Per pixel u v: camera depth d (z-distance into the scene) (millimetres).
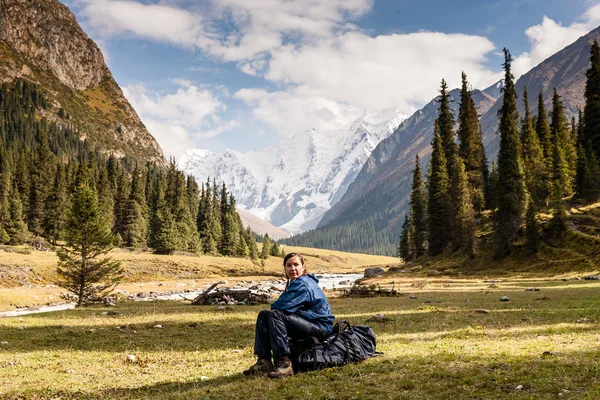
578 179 82250
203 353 10641
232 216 178750
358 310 22078
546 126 102500
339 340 7879
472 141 96375
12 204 106438
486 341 10250
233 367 8633
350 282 89438
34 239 110500
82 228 39344
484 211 95500
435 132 98938
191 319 18688
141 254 110062
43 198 123250
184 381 7543
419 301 28594
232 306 27078
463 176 83250
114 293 56156
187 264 105250
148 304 32156
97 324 17297
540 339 10148
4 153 141625
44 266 76938
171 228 118688
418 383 6359
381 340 11203
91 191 39906
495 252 71312
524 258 66250
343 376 6941
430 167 93625
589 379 6070
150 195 151125
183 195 153750
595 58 90125
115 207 131625
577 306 19641
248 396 6109
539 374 6484
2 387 7395
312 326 7586
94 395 6812
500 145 74375
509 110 79438
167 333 14539
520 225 70188
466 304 24234
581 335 10453
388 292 38062
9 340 13391
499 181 71625
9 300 48156
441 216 89500
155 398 6316
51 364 9484
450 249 86000
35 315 21859
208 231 149250
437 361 7766
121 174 157375
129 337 13703
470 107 97562
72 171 151500
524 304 22203
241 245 155500
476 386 6113
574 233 64188
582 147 88062
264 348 7539
